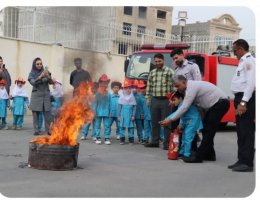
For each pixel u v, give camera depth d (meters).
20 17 16.09
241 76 6.94
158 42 18.67
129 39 17.81
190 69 8.51
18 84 11.59
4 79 11.67
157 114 9.12
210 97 7.60
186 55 11.80
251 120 6.94
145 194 5.47
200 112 7.82
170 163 7.49
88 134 11.02
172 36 19.02
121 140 9.65
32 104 10.36
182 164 7.45
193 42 18.97
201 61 12.11
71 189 5.60
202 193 5.60
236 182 6.21
